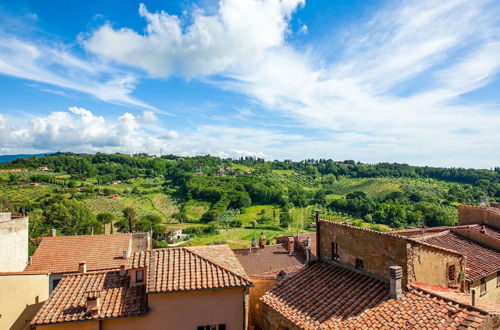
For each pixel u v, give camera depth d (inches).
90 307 593.3
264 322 629.0
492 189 4158.5
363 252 603.5
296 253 1396.4
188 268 687.1
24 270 1059.9
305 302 573.0
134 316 603.5
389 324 450.6
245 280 664.4
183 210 5546.3
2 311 700.0
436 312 443.5
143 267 683.4
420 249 529.3
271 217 5000.0
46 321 571.5
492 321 407.8
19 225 1053.8
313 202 5467.5
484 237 848.9
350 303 529.0
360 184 6540.4
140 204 5772.6
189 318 633.6
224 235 4212.6
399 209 3452.3
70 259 1120.8
